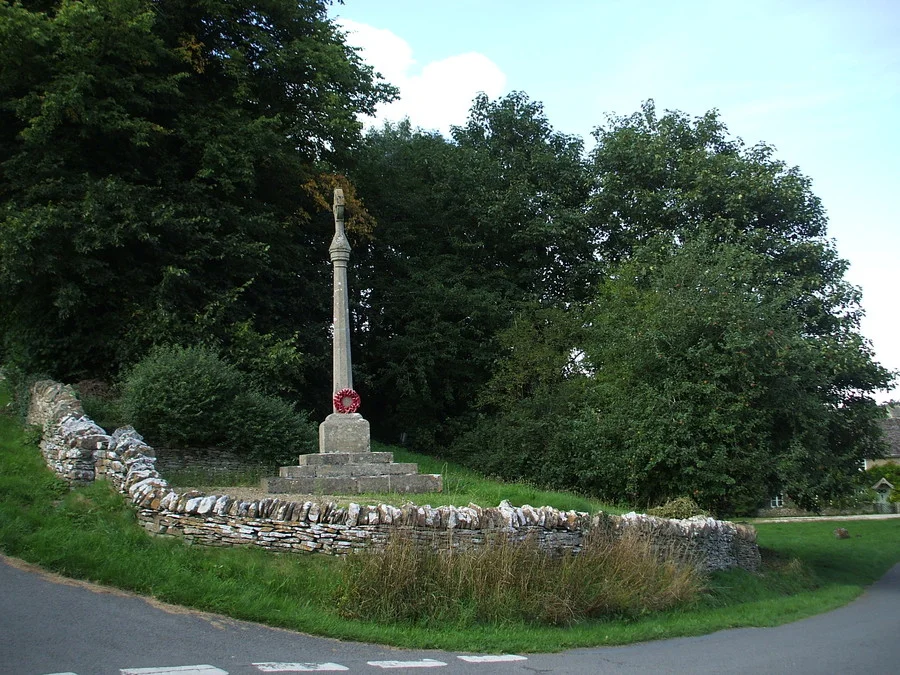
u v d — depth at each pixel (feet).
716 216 97.66
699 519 57.98
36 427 56.13
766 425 67.92
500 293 111.04
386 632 30.17
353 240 104.37
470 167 115.55
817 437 69.77
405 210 110.32
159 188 72.79
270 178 86.53
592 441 74.69
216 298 73.82
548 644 32.04
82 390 63.41
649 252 94.22
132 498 41.73
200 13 81.20
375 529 37.60
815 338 76.89
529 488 61.31
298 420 66.03
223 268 77.82
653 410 68.69
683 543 52.70
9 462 50.19
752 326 69.05
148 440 58.34
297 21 87.40
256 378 70.38
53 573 32.30
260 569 34.73
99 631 26.08
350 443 56.54
